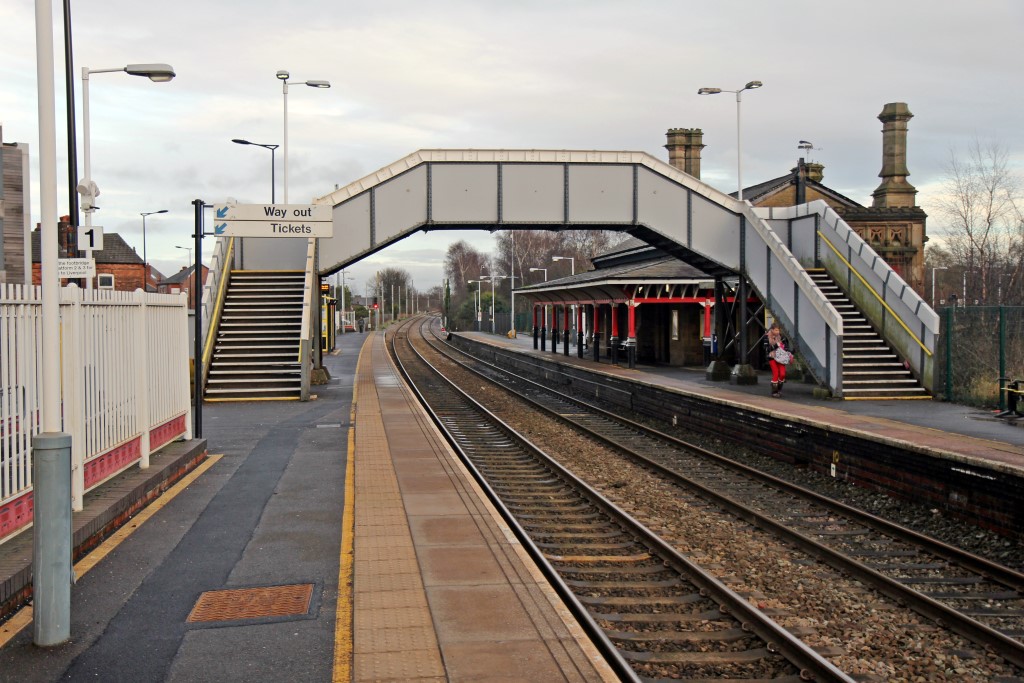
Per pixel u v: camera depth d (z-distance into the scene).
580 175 21.91
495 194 21.86
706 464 14.09
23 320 6.41
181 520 8.40
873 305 19.98
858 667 5.79
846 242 21.12
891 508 10.96
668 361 30.83
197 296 13.36
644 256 36.56
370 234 21.70
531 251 100.75
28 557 6.08
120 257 46.50
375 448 13.03
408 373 34.84
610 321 39.06
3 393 6.06
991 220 31.98
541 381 33.50
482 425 18.98
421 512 8.73
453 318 92.38
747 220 22.12
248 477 10.66
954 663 5.93
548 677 4.68
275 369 21.22
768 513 10.60
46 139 5.29
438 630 5.39
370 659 4.91
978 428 12.83
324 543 7.58
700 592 7.27
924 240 33.09
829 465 13.08
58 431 5.36
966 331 17.84
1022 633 6.61
